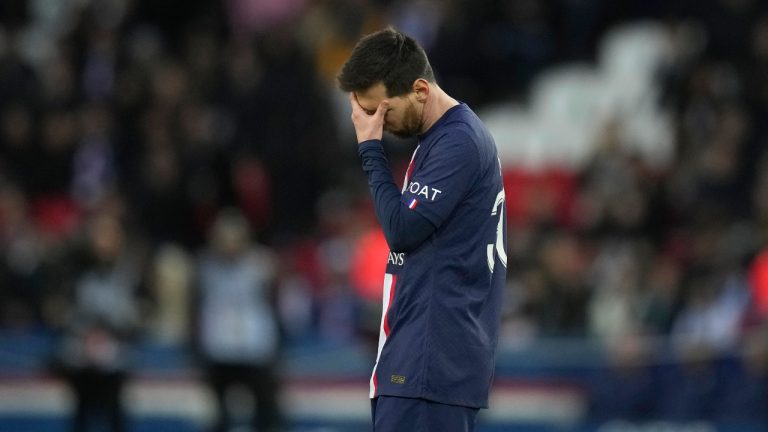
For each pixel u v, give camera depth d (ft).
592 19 197.98
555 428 136.56
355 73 60.54
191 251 166.81
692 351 132.77
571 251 146.92
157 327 151.02
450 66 187.73
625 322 141.90
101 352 132.16
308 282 161.27
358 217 159.43
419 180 60.23
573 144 176.76
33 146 178.40
